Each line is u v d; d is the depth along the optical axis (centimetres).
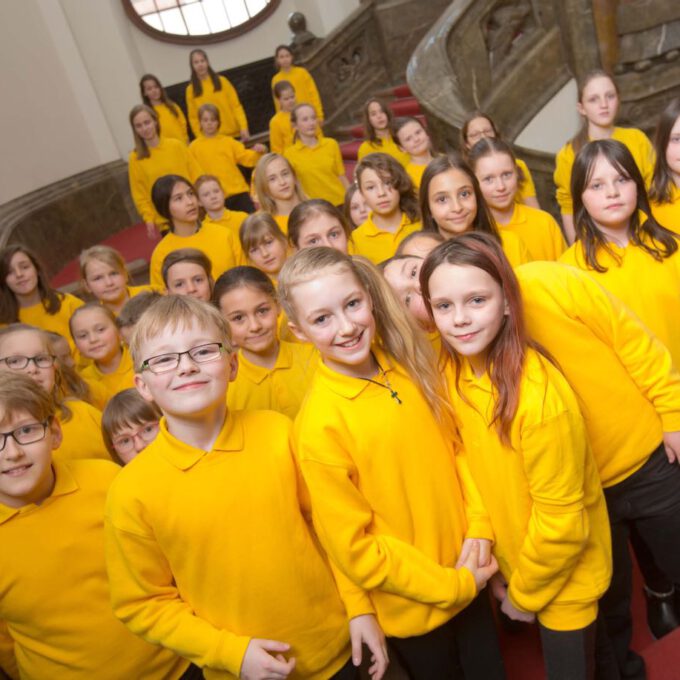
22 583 146
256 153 612
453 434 143
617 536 152
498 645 152
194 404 126
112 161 798
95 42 782
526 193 342
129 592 134
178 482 130
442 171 218
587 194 174
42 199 670
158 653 155
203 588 134
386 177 280
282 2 939
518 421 124
